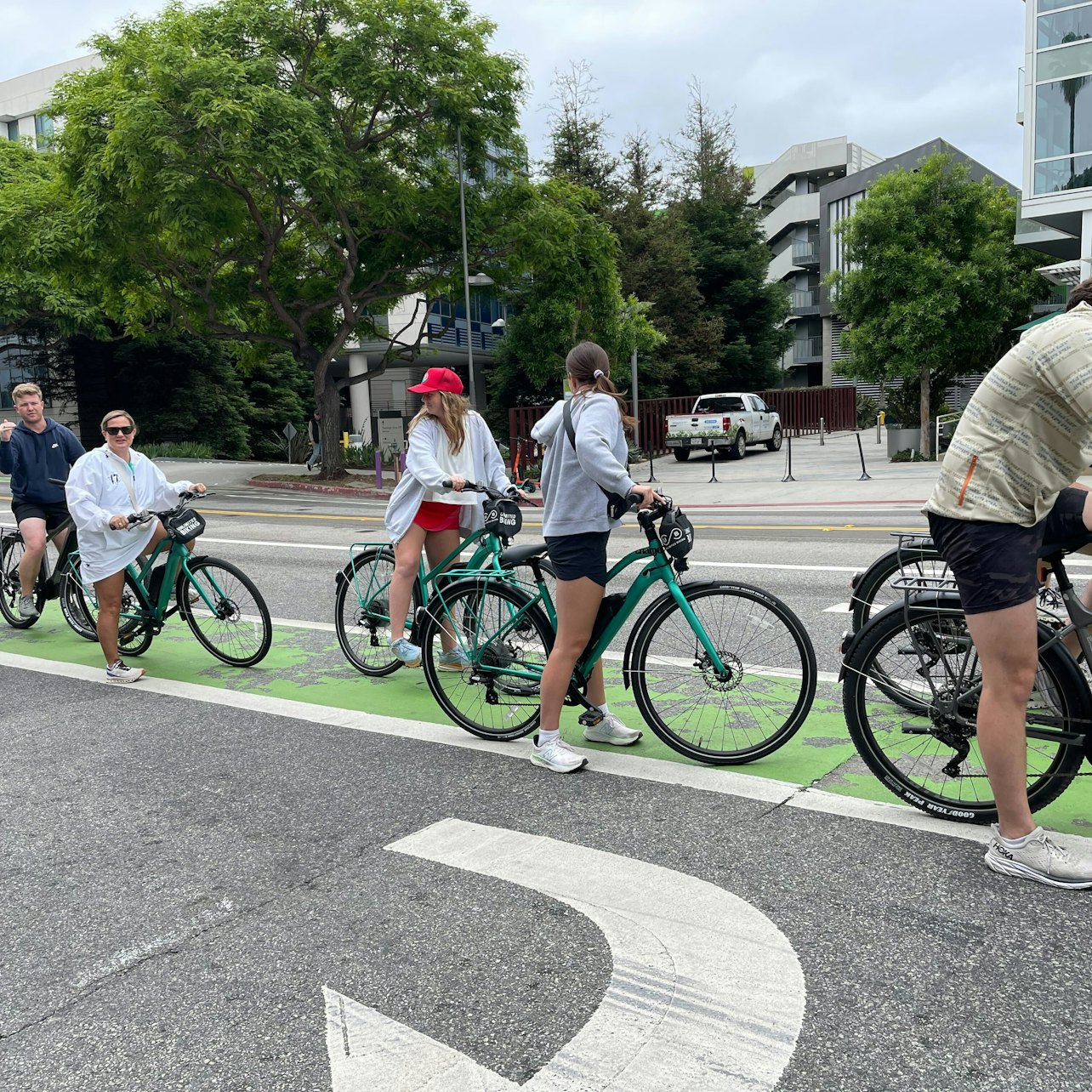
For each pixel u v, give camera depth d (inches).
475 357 1611.7
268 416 1676.9
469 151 856.9
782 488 745.6
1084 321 114.9
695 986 104.3
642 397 1518.2
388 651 237.6
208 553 463.8
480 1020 100.2
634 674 174.6
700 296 1581.0
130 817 157.6
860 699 147.6
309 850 142.4
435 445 213.3
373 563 235.5
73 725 208.4
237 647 252.5
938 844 135.2
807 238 2539.4
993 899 119.8
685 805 151.7
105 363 1517.0
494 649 185.0
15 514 290.2
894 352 956.0
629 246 1535.4
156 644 285.1
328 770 175.0
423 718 204.1
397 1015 101.8
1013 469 117.6
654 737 185.6
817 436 1528.1
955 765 142.2
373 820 151.9
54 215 836.0
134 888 133.3
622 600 173.0
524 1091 89.4
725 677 168.1
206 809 159.6
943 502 123.0
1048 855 123.2
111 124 751.7
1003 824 126.0
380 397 1764.3
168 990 108.7
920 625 142.3
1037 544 121.4
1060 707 132.6
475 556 204.7
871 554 380.8
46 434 290.0
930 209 955.3
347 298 898.7
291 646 275.4
